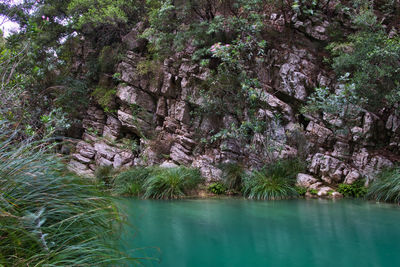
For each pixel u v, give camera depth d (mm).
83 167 9570
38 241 1715
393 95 7359
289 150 8281
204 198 6879
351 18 9273
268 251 2871
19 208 1900
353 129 8078
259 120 8414
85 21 11758
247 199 6695
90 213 2279
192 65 9891
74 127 11688
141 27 11797
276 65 9242
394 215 4668
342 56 8219
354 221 4219
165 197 6863
